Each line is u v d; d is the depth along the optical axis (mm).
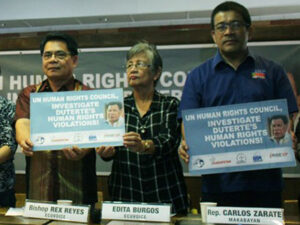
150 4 2986
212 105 1497
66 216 1325
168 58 2701
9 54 2852
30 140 1477
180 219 1348
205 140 1400
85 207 1313
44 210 1360
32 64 2828
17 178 2795
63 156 1639
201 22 3141
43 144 1476
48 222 1304
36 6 3104
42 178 1645
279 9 2934
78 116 1489
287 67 2568
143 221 1283
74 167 1642
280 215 1198
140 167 1571
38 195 1640
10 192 1821
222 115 1396
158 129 1592
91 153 1704
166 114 1613
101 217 1328
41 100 1504
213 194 1473
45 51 1641
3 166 1768
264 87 1463
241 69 1492
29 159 1694
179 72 2689
